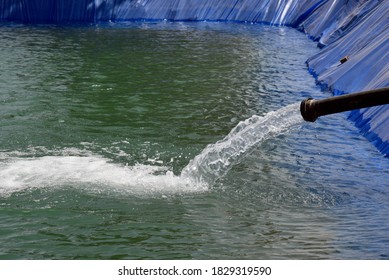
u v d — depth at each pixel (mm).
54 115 16328
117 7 34812
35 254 8883
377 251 8953
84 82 20234
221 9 35875
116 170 12523
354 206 11070
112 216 10320
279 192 11641
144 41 28547
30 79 20406
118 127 15492
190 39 29391
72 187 11555
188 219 10250
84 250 9023
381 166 13172
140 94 18922
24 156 13227
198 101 18312
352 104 8352
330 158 13594
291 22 33969
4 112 16484
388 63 16641
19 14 33781
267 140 14609
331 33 26688
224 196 11406
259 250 8984
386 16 20203
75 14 34000
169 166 12891
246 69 22938
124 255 8836
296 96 19109
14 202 10812
